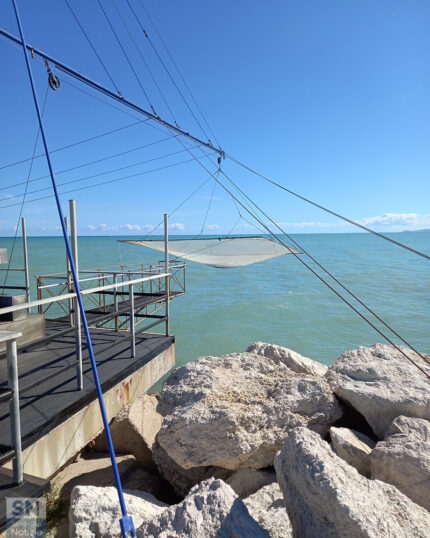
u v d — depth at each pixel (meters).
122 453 6.47
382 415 4.96
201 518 2.85
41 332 6.38
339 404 5.33
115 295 7.56
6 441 3.26
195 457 4.78
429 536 2.61
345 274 45.03
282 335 18.66
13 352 2.89
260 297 28.80
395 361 6.29
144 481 5.65
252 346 7.78
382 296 29.27
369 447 4.51
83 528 3.67
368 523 2.55
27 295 8.12
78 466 6.09
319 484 2.85
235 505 3.00
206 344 17.09
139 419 6.68
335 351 16.56
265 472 4.74
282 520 3.58
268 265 58.41
